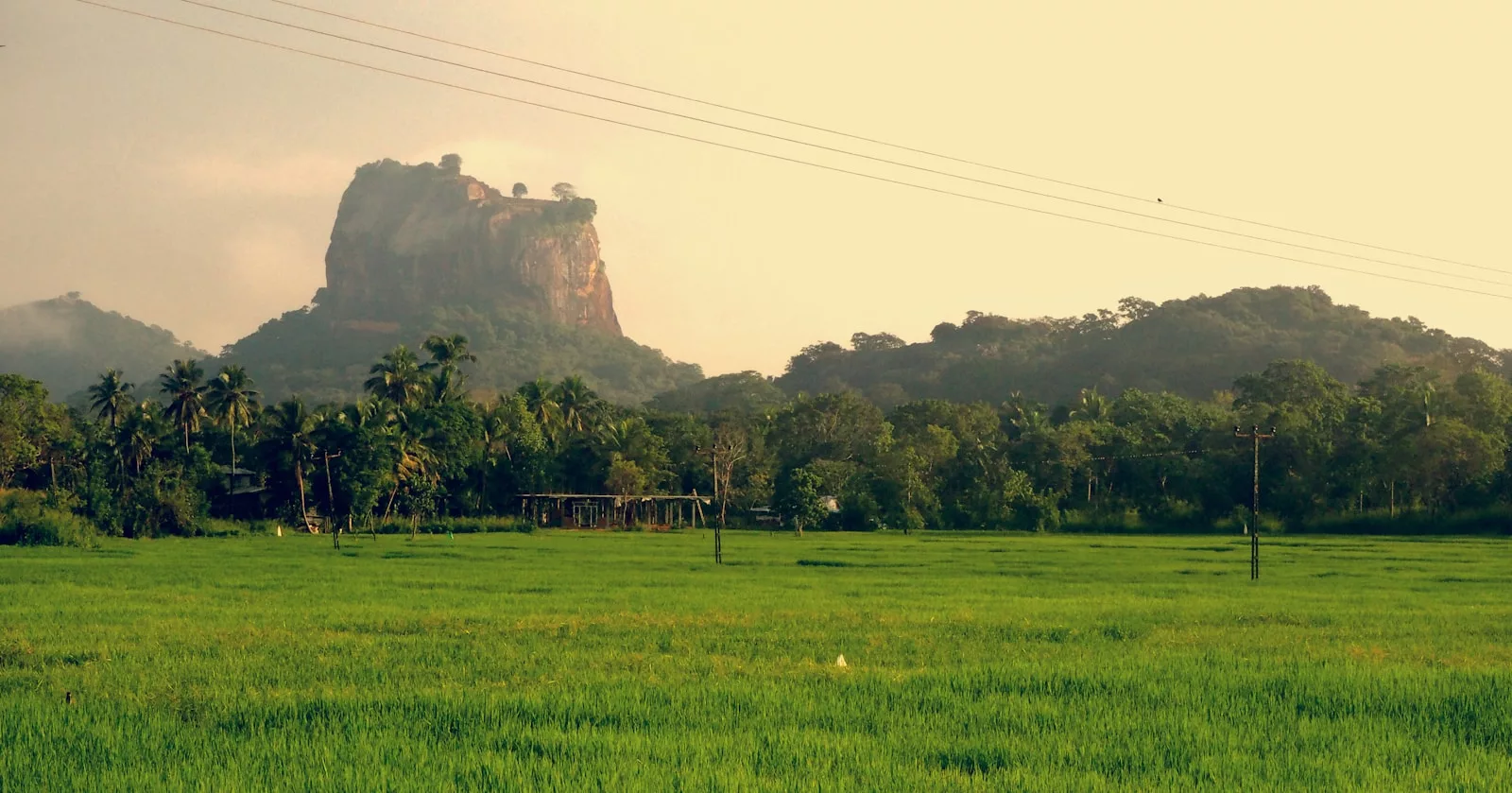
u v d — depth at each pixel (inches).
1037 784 525.7
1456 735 627.8
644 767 545.3
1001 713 674.2
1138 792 515.8
